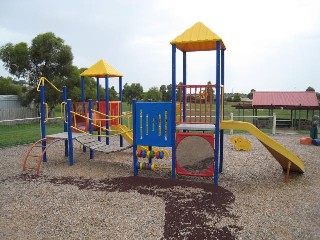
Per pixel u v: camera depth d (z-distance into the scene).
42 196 5.51
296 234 4.02
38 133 15.84
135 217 4.55
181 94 7.15
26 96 23.55
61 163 8.42
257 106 19.89
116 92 34.25
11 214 4.69
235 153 10.07
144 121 6.88
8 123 21.41
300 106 19.00
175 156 6.61
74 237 3.93
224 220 4.45
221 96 6.95
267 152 10.25
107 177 6.93
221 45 6.59
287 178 6.71
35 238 3.91
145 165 7.04
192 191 5.78
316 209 4.93
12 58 22.67
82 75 10.14
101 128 9.59
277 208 4.97
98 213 4.71
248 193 5.80
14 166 8.02
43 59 23.27
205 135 6.37
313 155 9.74
